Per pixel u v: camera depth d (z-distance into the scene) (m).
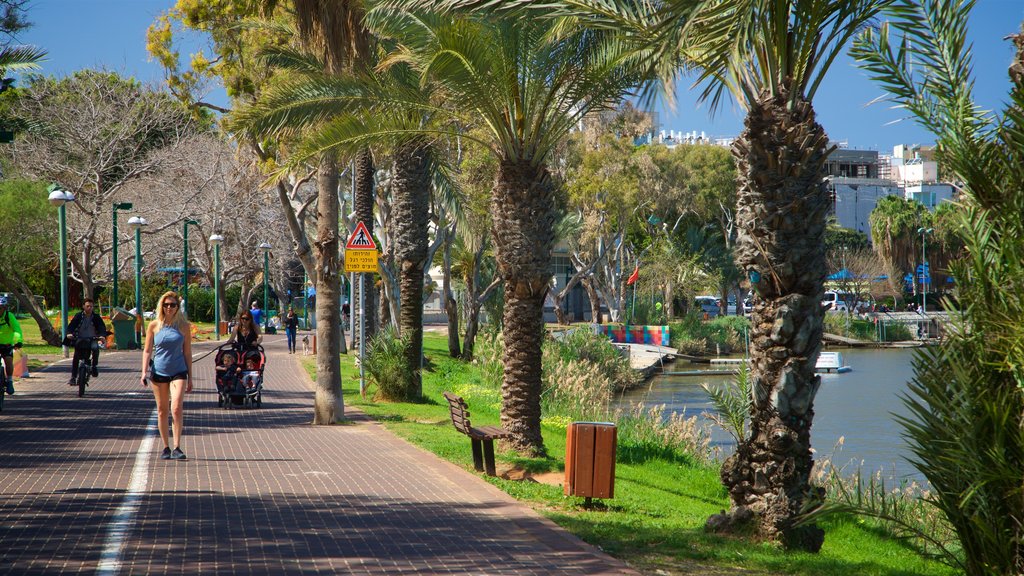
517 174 14.29
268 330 64.31
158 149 50.09
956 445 6.96
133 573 6.67
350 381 26.38
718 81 8.95
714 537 8.64
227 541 7.70
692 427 19.50
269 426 16.45
